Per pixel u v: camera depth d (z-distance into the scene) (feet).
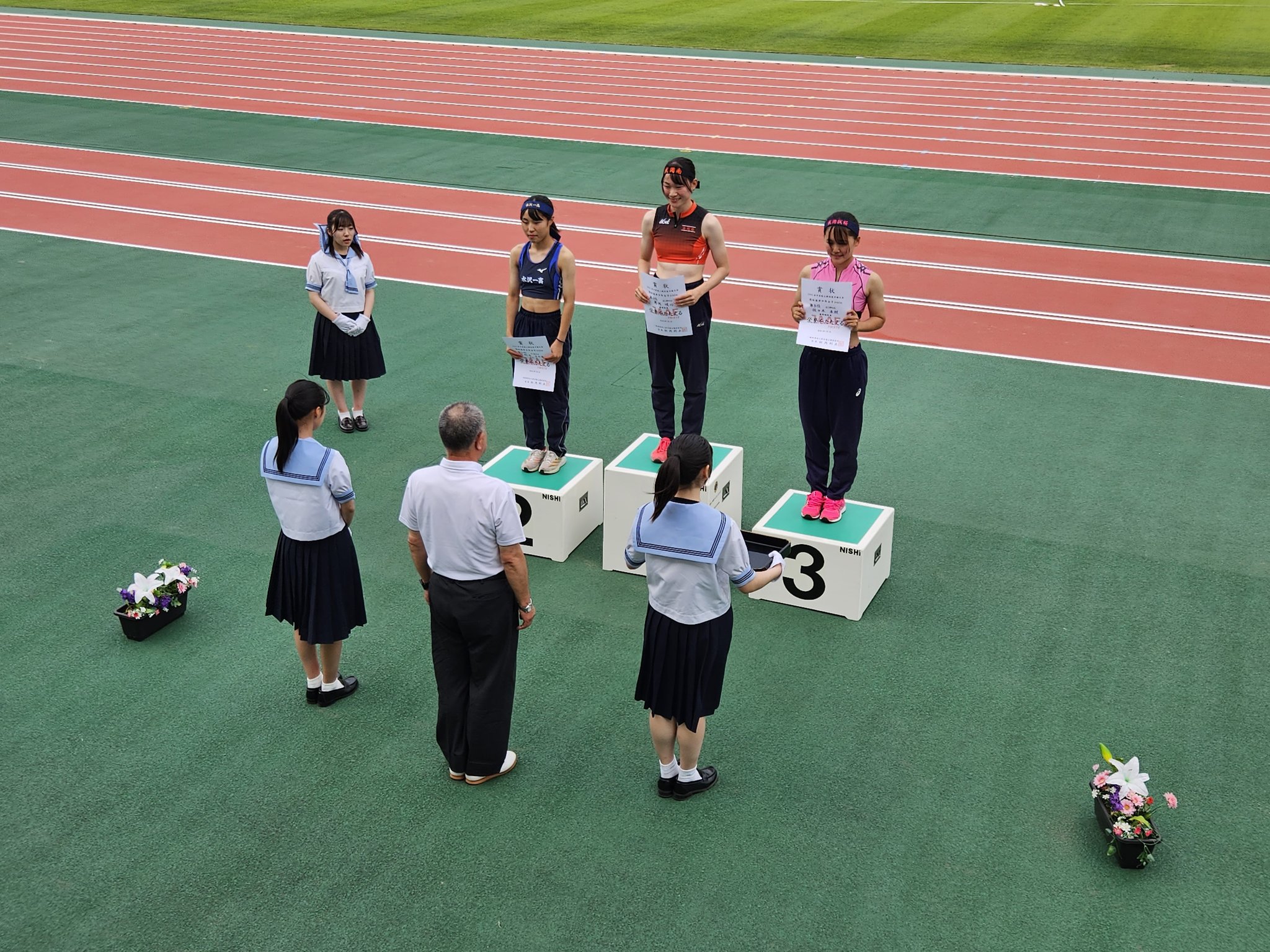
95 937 15.07
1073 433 30.63
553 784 18.10
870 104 76.89
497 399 32.91
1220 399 32.76
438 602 17.07
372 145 64.95
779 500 25.36
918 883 16.10
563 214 51.85
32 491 27.17
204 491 27.35
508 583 17.19
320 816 17.31
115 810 17.34
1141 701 19.94
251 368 35.09
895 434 30.55
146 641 21.62
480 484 16.53
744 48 99.50
